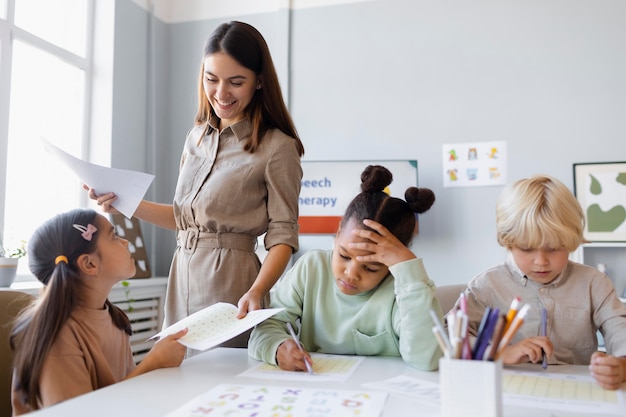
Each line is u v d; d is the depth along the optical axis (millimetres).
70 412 713
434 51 3035
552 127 2840
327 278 1193
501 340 671
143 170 3223
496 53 2945
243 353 1136
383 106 3084
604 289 1218
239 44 1268
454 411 647
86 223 1055
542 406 757
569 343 1225
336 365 1006
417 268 1010
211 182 1324
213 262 1298
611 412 731
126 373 1153
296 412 712
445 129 2986
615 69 2785
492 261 2861
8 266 2076
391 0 3113
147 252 3225
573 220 1151
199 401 761
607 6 2814
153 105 3275
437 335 681
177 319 1350
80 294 1036
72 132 2941
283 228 1299
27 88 2652
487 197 2896
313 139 3172
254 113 1358
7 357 1079
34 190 2668
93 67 3018
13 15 2531
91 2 3029
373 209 1075
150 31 3283
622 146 2744
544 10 2898
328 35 3195
